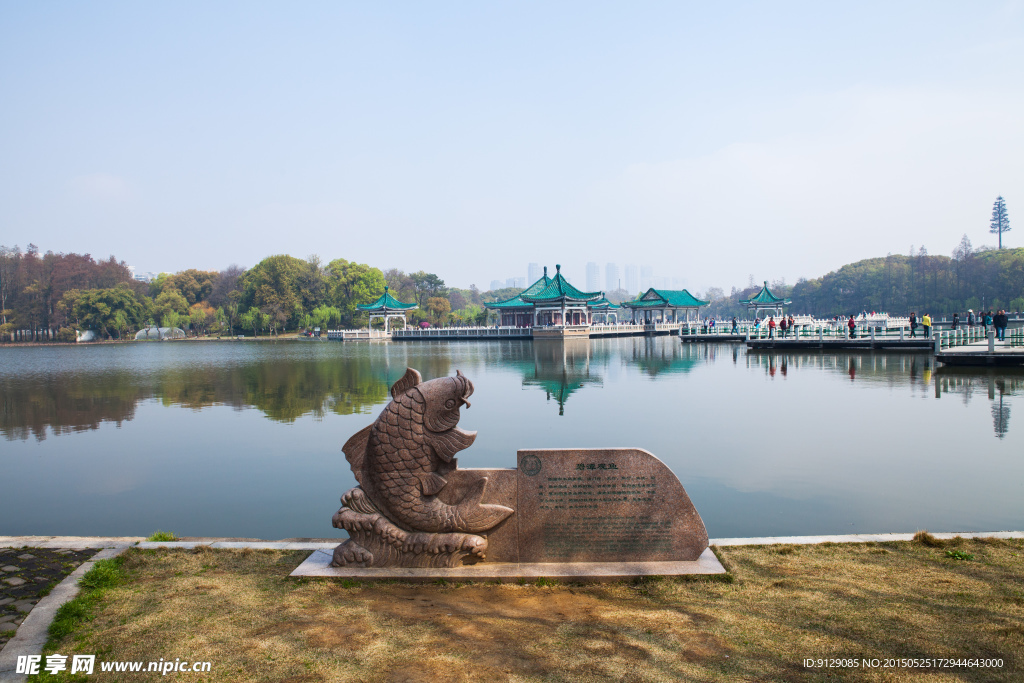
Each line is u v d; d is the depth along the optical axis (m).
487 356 50.34
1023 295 97.69
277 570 6.80
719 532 9.18
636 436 15.95
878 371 29.38
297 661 4.78
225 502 11.64
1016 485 11.15
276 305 113.06
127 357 61.47
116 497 12.04
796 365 34.31
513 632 5.24
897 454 13.48
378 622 5.48
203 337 122.69
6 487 12.75
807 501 10.52
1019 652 4.68
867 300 125.25
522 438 15.87
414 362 45.00
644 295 92.12
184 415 21.89
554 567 6.61
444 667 4.65
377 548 6.73
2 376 38.56
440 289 142.38
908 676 4.39
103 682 4.52
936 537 7.25
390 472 6.66
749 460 13.30
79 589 6.12
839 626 5.19
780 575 6.36
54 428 19.66
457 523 6.67
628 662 4.69
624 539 6.73
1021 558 6.61
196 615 5.62
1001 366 28.95
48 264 113.75
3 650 4.98
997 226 125.62
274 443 16.80
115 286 117.62
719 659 4.70
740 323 78.44
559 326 77.44
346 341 91.62
